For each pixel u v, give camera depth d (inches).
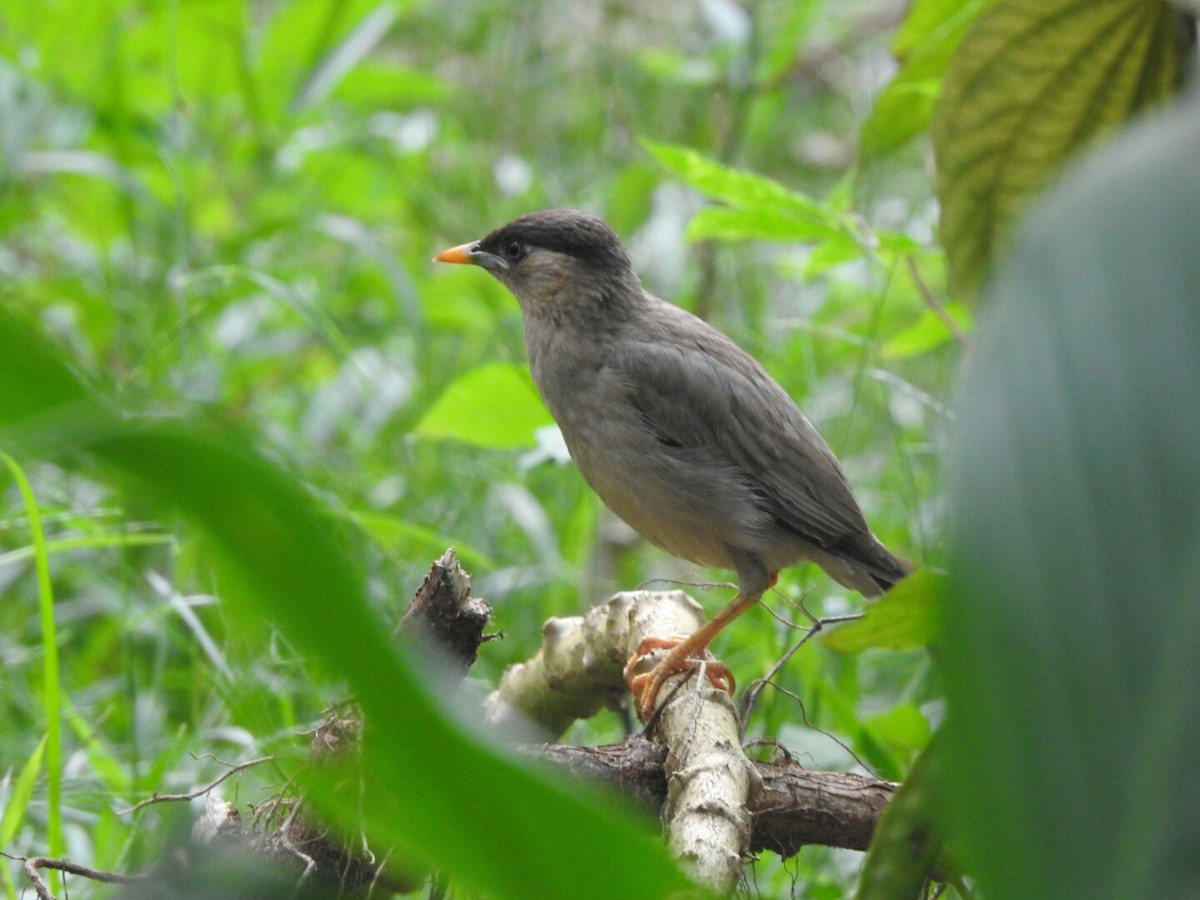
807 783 254.8
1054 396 74.2
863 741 324.8
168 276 533.0
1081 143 293.0
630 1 834.8
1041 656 76.8
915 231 593.0
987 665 77.2
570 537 474.3
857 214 430.6
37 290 544.7
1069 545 74.8
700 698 261.3
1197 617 74.8
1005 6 277.7
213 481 73.2
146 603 402.3
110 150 627.2
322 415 547.8
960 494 75.7
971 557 75.7
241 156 633.6
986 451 75.2
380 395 536.4
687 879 88.6
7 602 439.5
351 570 75.2
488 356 562.9
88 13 604.7
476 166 685.3
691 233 399.9
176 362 497.7
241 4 601.3
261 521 74.2
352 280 616.4
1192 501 73.8
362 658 77.4
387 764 85.1
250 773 319.3
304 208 621.6
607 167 716.7
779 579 425.4
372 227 669.9
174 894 136.5
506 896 92.3
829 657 404.5
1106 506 74.3
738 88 626.2
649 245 645.3
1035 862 80.6
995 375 75.4
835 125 791.7
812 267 423.8
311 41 619.8
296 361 619.8
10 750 344.2
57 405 70.9
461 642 233.1
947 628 77.6
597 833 86.6
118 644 420.2
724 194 385.4
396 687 78.5
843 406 550.6
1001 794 80.5
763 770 256.7
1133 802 78.6
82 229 622.8
